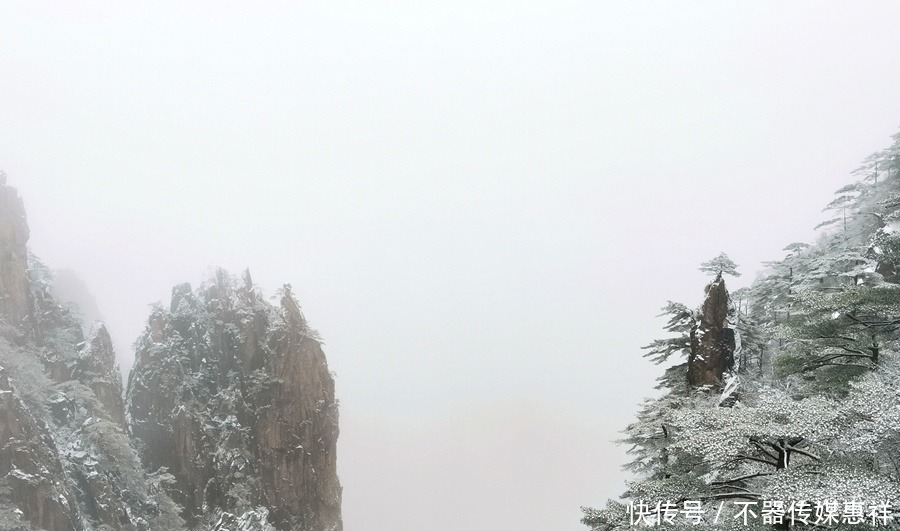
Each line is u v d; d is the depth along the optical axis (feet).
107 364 238.27
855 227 179.93
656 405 92.63
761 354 123.24
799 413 49.93
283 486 263.49
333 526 278.05
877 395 48.19
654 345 112.88
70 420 198.80
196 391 260.01
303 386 284.61
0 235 214.48
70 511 169.58
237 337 278.67
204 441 248.32
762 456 53.57
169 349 261.65
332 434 292.81
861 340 79.00
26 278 220.43
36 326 218.59
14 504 153.07
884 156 200.95
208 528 231.91
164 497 214.69
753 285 188.44
